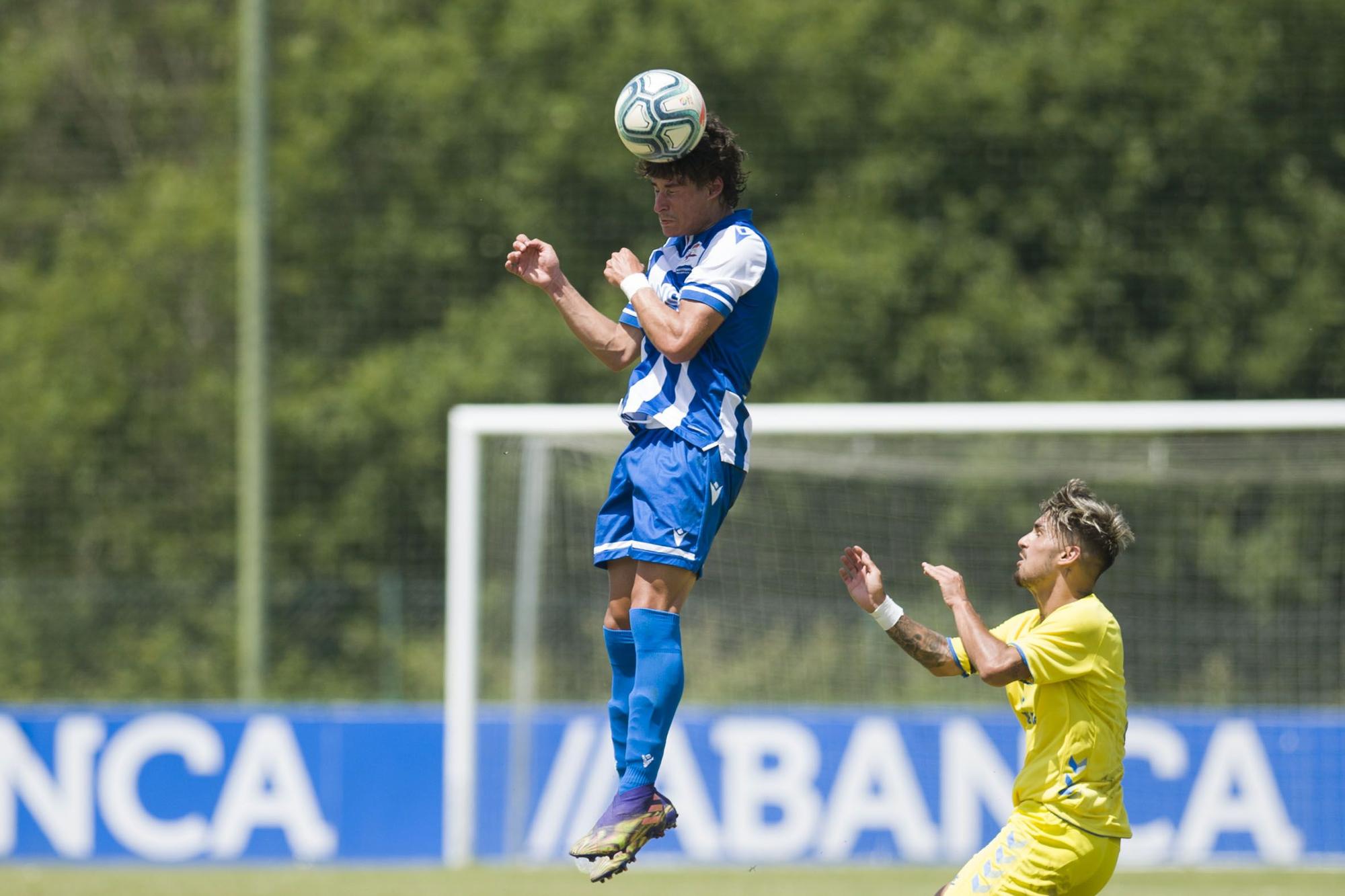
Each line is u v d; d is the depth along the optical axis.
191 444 68.75
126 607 56.59
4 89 74.50
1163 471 46.19
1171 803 41.09
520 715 42.44
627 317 18.11
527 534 44.25
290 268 68.81
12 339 70.06
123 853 41.84
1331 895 36.31
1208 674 47.50
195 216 69.81
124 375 69.75
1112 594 49.50
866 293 66.56
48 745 42.12
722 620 47.88
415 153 69.38
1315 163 66.00
